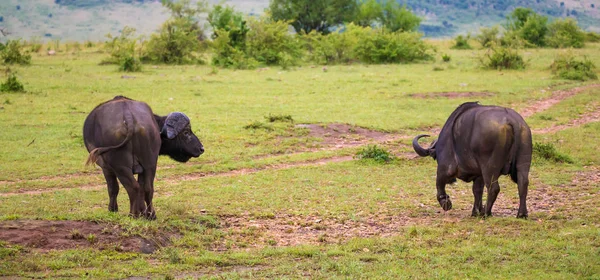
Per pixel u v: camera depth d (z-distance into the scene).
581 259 19.36
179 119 25.58
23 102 55.69
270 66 101.19
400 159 39.44
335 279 17.98
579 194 30.22
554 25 141.38
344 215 26.56
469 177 25.69
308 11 169.75
